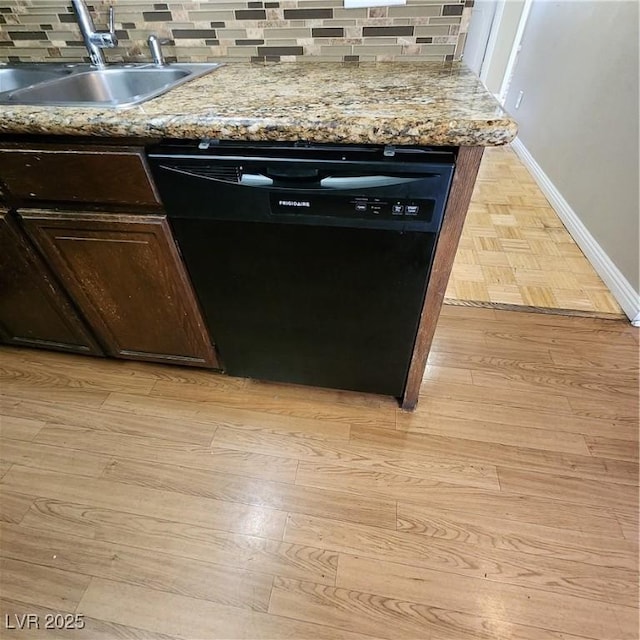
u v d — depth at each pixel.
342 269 0.88
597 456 1.13
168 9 1.18
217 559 0.95
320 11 1.12
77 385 1.36
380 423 1.23
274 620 0.86
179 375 1.39
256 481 1.09
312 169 0.73
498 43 3.49
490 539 0.97
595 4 2.04
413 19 1.10
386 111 0.70
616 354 1.45
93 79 1.22
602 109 1.94
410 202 0.74
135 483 1.09
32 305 1.21
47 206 0.94
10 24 1.28
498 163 3.02
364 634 0.84
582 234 2.03
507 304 1.67
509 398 1.29
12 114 0.76
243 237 0.87
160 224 0.89
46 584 0.91
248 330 1.11
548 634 0.83
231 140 0.76
